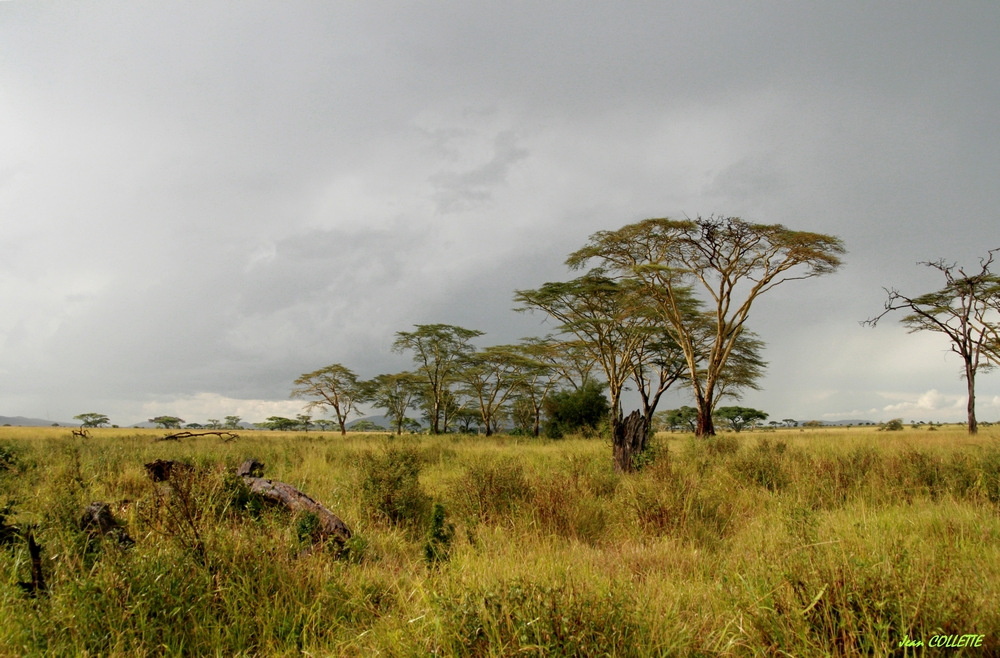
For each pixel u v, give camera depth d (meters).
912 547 3.64
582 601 2.59
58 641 2.78
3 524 4.06
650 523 5.31
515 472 6.70
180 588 3.10
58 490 5.49
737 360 28.58
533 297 27.88
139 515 4.36
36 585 3.26
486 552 4.14
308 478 8.52
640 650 2.41
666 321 26.92
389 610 3.28
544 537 4.87
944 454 8.59
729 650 2.58
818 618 2.63
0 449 8.77
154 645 2.79
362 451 9.65
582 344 32.31
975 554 3.84
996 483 6.65
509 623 2.45
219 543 3.61
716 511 5.69
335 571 3.68
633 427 9.63
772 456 9.12
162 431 37.53
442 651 2.52
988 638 2.44
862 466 8.13
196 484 4.51
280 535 4.17
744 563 3.68
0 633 2.78
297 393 49.81
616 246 24.44
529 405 45.16
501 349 37.78
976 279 24.17
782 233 20.36
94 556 3.56
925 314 25.77
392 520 5.93
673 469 7.69
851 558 2.86
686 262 23.78
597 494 7.12
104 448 12.19
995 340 24.44
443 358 41.25
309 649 2.80
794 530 4.09
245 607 3.08
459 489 6.47
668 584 3.47
